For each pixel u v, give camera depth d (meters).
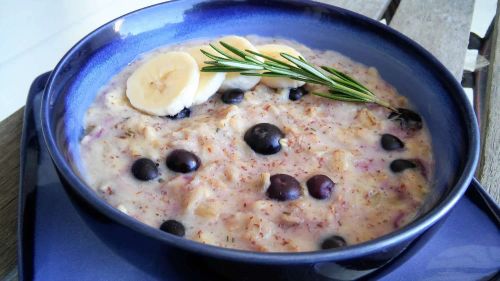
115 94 0.23
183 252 0.14
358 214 0.19
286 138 0.21
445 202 0.15
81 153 0.20
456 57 0.30
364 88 0.23
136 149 0.20
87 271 0.17
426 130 0.22
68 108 0.20
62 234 0.18
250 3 0.26
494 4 0.61
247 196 0.19
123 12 0.55
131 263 0.16
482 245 0.18
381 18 0.34
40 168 0.20
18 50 0.50
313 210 0.19
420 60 0.23
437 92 0.21
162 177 0.20
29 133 0.21
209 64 0.23
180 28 0.25
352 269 0.15
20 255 0.17
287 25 0.26
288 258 0.13
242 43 0.24
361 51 0.25
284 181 0.19
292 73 0.22
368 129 0.22
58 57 0.50
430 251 0.18
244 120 0.22
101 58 0.23
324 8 0.26
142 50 0.25
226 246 0.17
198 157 0.20
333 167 0.20
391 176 0.20
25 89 0.47
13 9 0.52
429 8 0.33
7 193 0.21
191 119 0.22
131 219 0.14
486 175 0.23
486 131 0.26
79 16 0.53
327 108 0.23
